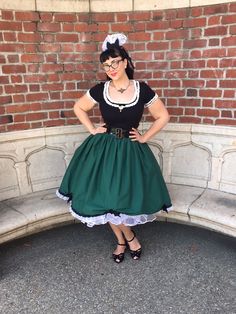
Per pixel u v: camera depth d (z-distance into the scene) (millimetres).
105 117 2281
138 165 2232
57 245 2738
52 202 2822
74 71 2918
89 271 2410
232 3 2496
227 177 2865
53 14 2734
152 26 2814
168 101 2951
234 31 2537
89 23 2850
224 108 2736
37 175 2992
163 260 2520
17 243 2768
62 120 2980
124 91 2217
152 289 2229
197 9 2648
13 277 2352
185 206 2682
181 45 2779
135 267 2447
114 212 2141
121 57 2129
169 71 2877
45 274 2383
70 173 2449
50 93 2883
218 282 2279
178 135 2979
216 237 2820
